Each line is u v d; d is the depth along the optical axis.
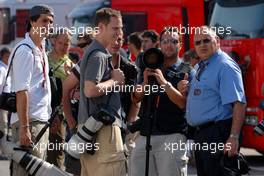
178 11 47.22
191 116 19.09
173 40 19.88
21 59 18.39
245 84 33.09
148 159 19.23
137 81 20.12
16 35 61.62
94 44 17.45
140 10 48.31
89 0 51.41
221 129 18.70
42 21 18.78
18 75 18.36
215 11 36.16
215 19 35.94
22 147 18.41
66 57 23.73
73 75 19.05
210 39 18.80
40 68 18.77
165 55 19.92
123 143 18.81
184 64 20.08
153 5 48.00
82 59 17.50
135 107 19.75
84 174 17.81
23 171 18.62
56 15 58.31
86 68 17.22
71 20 51.94
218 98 18.77
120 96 18.30
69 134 20.94
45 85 18.92
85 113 17.53
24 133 18.30
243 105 18.53
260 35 33.62
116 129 17.52
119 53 19.50
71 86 19.09
